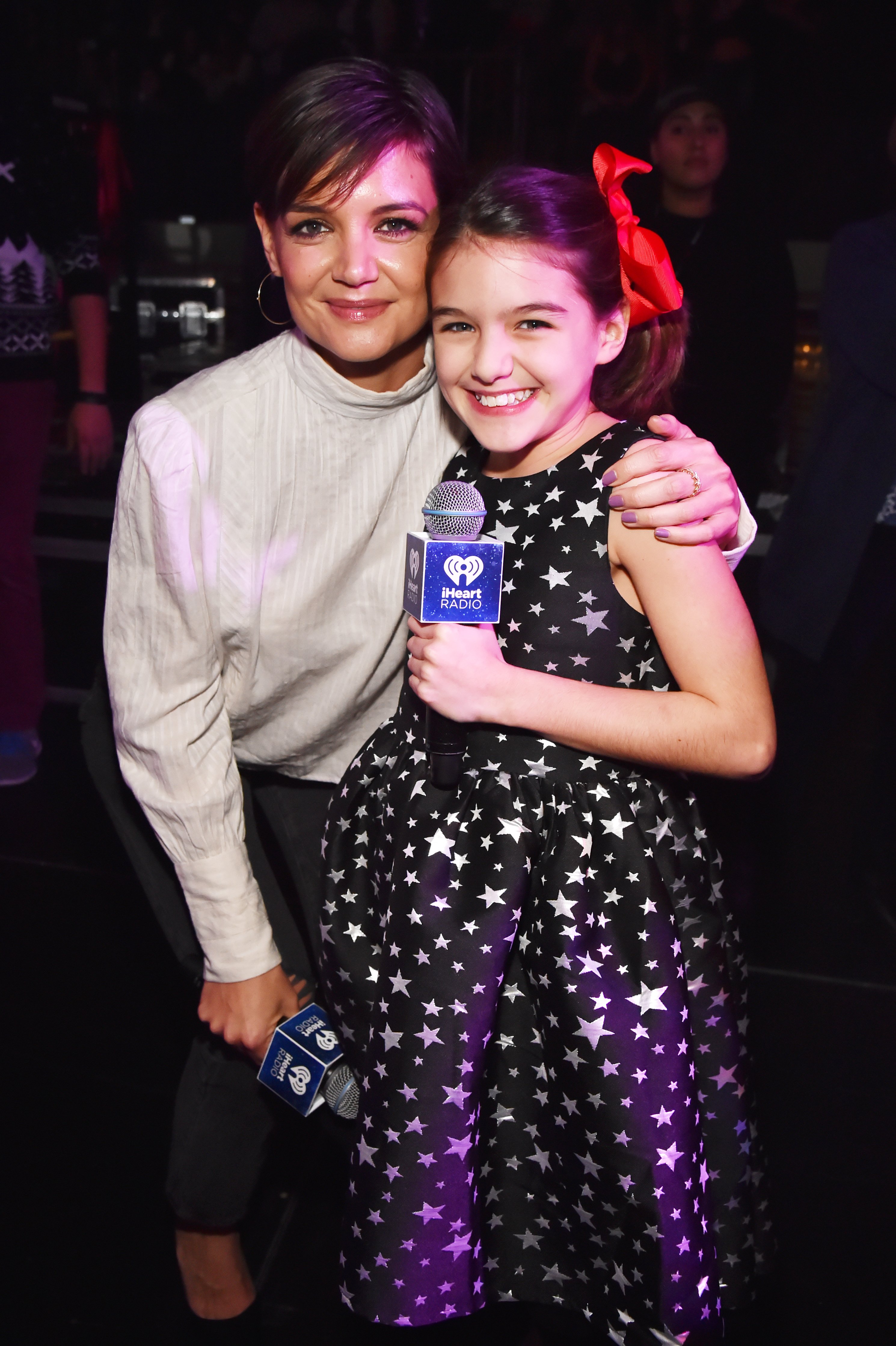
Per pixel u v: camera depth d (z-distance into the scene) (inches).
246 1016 50.7
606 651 43.5
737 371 107.9
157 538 46.4
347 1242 44.9
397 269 44.0
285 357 47.4
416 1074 42.3
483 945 42.3
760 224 106.0
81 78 150.0
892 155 114.8
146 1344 58.1
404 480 49.6
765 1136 73.4
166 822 49.7
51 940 90.9
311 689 52.9
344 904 48.4
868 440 101.7
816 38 120.4
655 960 42.1
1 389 107.3
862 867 106.8
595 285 41.8
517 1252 47.5
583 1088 41.9
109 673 49.7
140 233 159.9
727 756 40.9
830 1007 87.0
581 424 45.2
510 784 43.6
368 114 41.5
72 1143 71.0
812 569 106.7
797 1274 63.4
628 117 128.8
